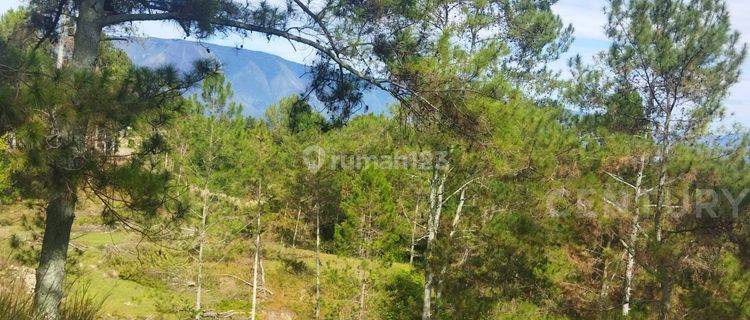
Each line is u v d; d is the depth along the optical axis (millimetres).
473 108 8211
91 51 7332
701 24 14953
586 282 15586
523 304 14227
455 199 19641
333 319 20344
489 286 14523
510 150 12641
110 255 20656
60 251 7484
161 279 20031
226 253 20031
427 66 7770
